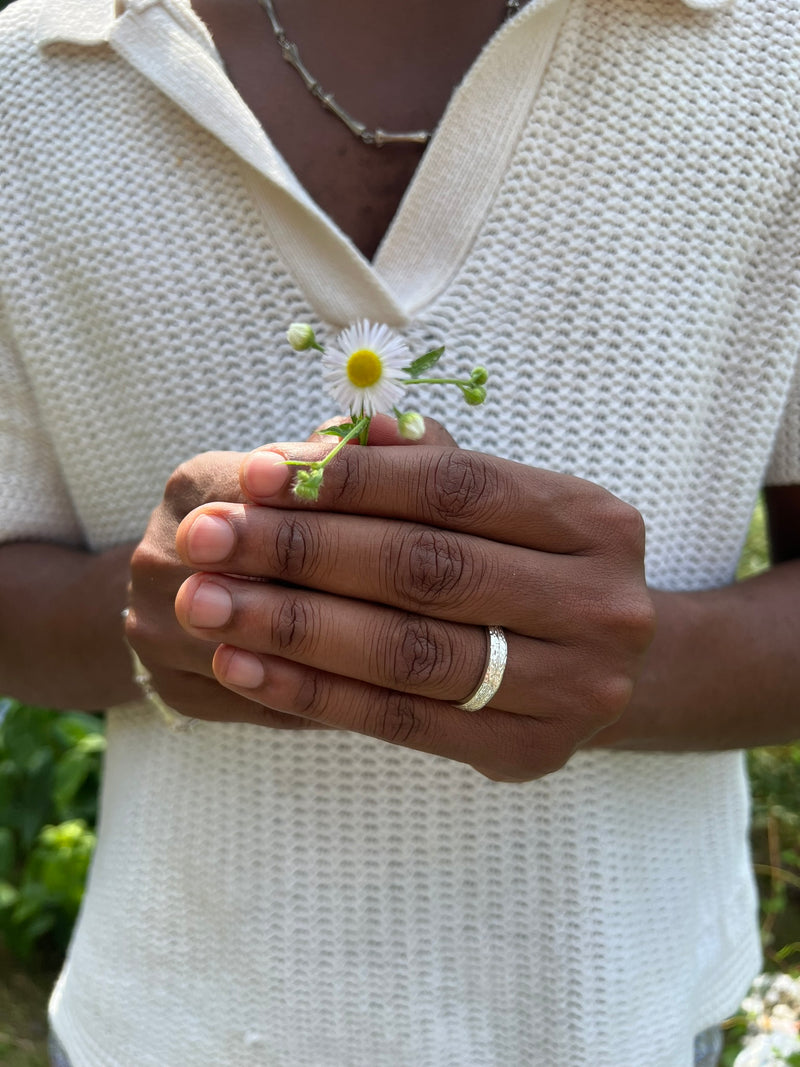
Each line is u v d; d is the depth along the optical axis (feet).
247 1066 1.10
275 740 1.07
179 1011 1.11
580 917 1.06
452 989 1.08
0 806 3.09
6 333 1.11
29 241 1.07
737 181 1.01
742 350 1.06
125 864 1.15
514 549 0.82
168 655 0.92
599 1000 1.06
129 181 1.05
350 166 1.07
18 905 2.94
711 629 1.03
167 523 0.91
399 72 1.06
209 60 1.02
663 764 1.13
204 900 1.10
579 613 0.82
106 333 1.07
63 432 1.12
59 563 1.16
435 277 1.03
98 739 3.13
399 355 0.79
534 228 1.02
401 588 0.80
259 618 0.80
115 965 1.15
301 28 1.07
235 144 0.99
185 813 1.11
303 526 0.80
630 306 1.03
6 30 1.10
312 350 1.05
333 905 1.07
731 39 1.01
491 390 1.04
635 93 1.01
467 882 1.07
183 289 1.05
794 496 1.19
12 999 2.82
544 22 0.99
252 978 1.09
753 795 3.22
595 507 0.84
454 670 0.81
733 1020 2.21
